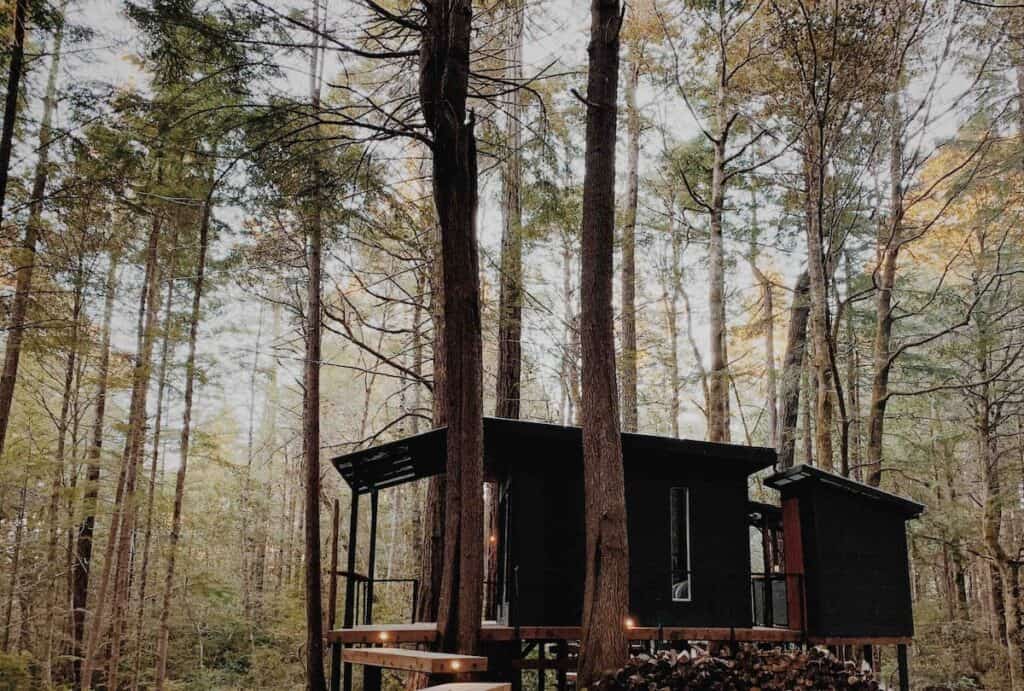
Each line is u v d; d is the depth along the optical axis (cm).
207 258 1655
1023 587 1842
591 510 836
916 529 2008
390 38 986
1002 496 1741
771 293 2344
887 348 1655
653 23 1767
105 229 1446
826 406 1544
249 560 2770
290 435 3138
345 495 2967
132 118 907
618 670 776
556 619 1033
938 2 1327
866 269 2125
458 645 855
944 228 1777
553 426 1049
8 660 1187
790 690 796
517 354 1483
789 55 1452
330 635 940
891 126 1485
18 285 1215
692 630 1061
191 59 863
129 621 1923
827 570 1149
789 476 1195
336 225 1226
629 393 1842
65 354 1702
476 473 889
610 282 884
